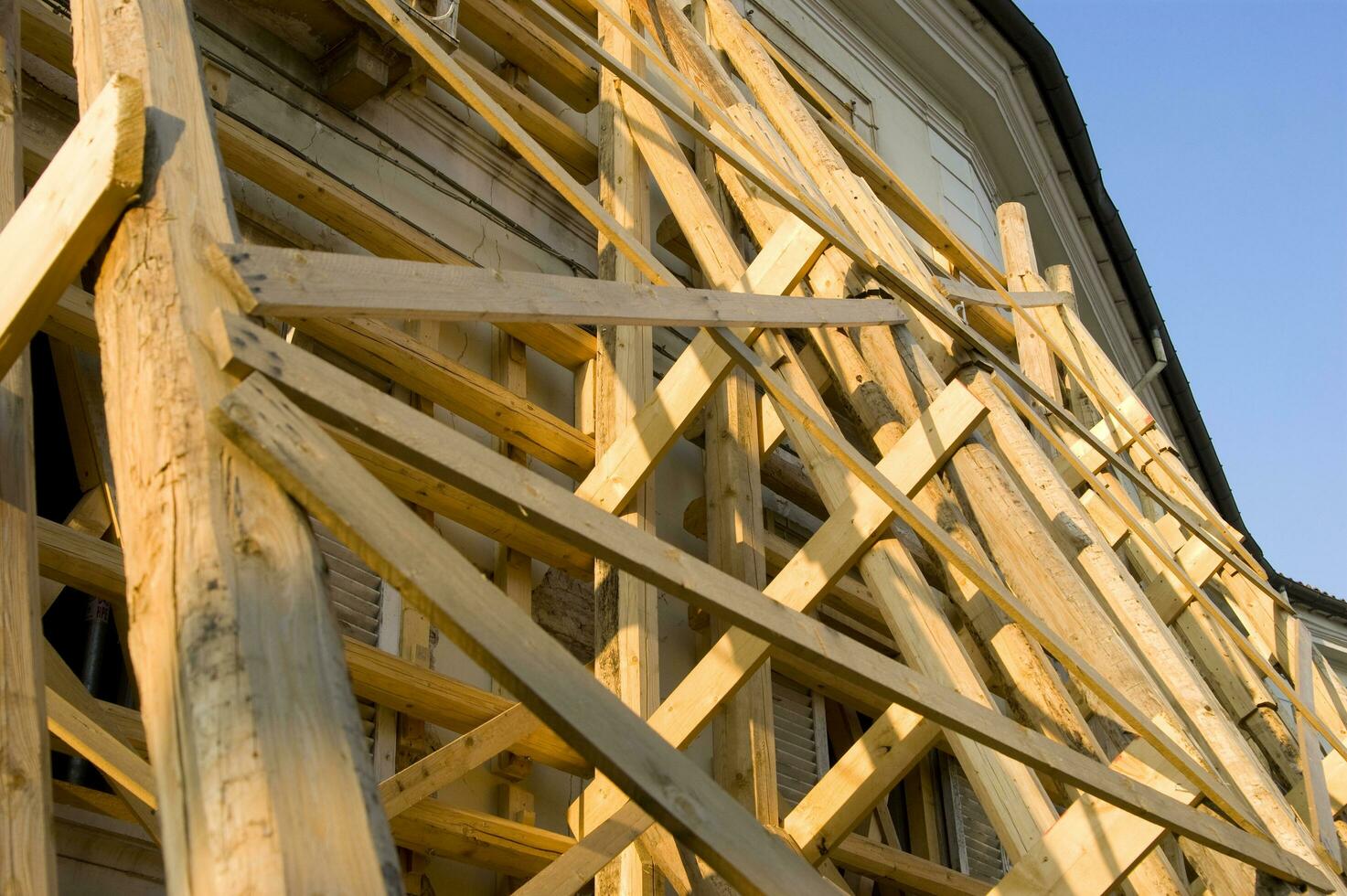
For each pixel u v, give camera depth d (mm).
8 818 1835
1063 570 3104
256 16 4828
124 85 1827
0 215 2480
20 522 2088
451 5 5148
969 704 2270
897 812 5742
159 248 1746
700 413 5277
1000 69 9938
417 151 5281
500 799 4086
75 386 3645
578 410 5043
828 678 5109
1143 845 2514
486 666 1512
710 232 4090
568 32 3465
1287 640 5109
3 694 1930
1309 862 2891
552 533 1802
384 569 1516
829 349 3662
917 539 5293
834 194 4285
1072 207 10742
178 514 1508
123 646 3312
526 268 5438
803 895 1582
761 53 4988
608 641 3922
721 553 4453
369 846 1294
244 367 1607
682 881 3273
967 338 3832
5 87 2678
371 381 4383
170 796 1350
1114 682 2988
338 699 1411
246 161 4207
